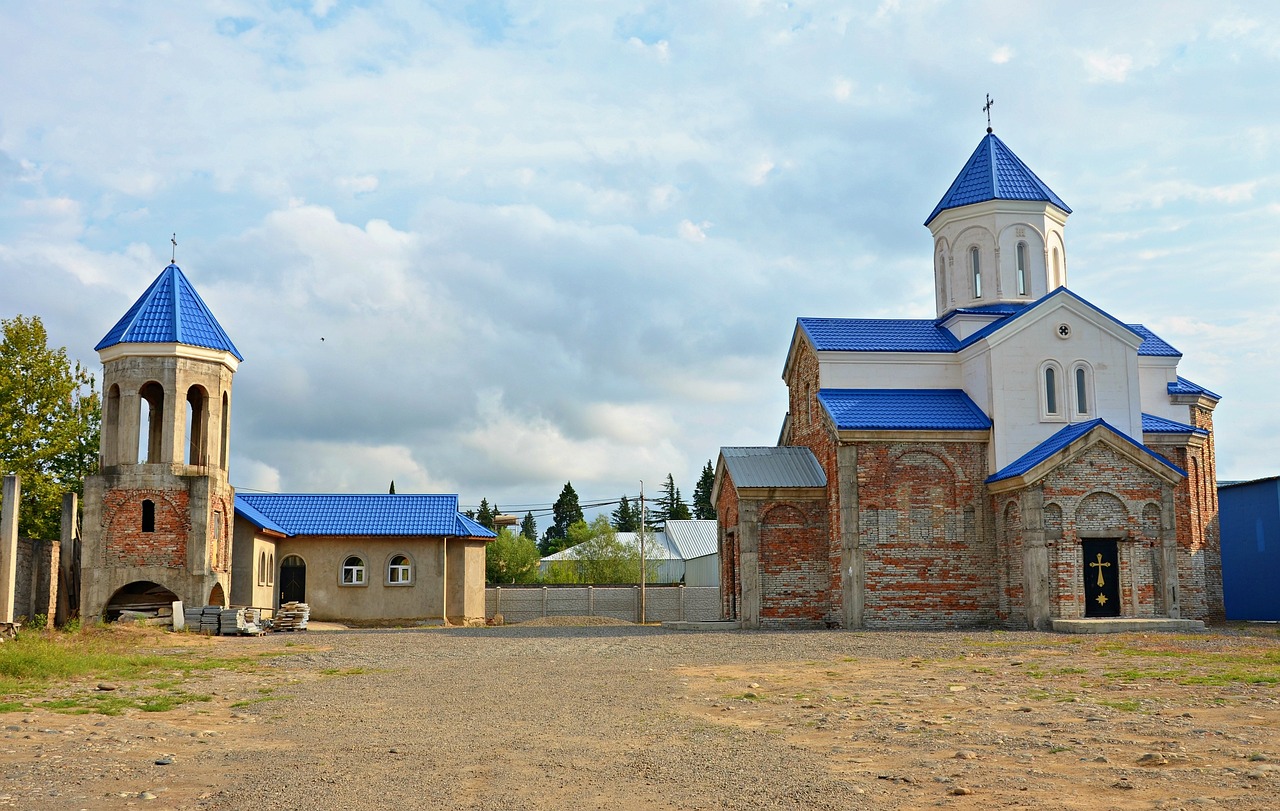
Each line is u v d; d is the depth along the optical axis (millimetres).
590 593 58594
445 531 50875
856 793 10164
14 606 32906
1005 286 42000
